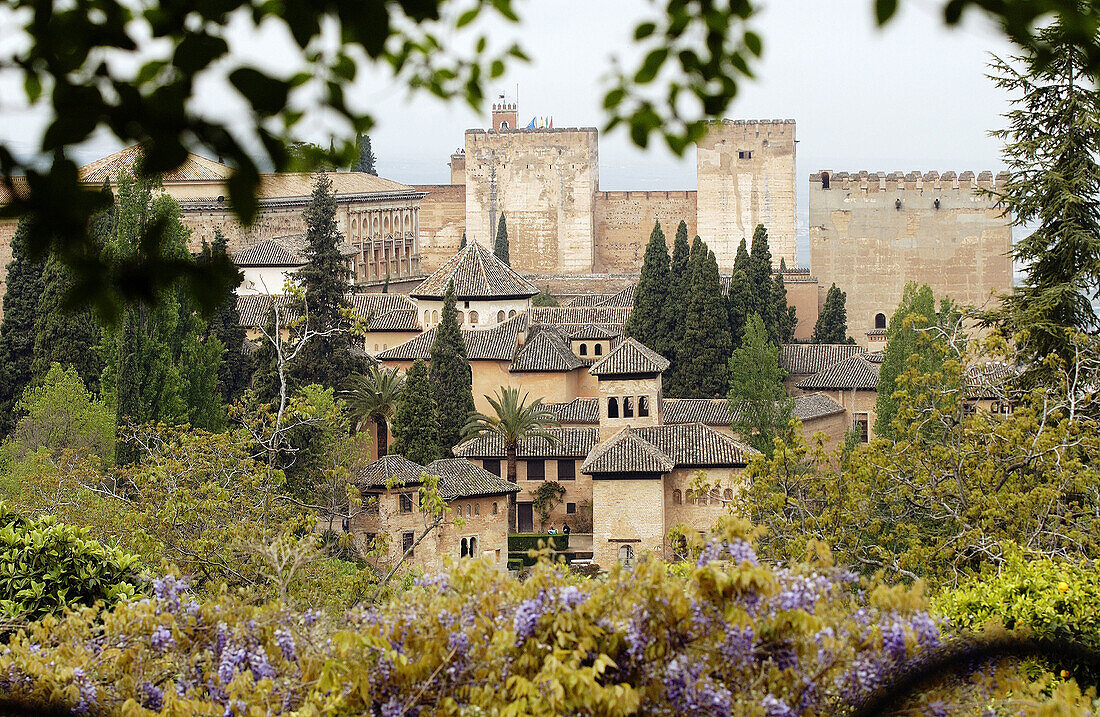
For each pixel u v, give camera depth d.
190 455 55.34
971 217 187.88
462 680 18.59
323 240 110.44
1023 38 8.63
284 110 8.64
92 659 20.30
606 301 174.38
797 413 114.31
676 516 90.38
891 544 47.62
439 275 141.12
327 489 77.56
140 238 8.95
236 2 8.35
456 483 91.19
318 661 19.64
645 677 17.83
